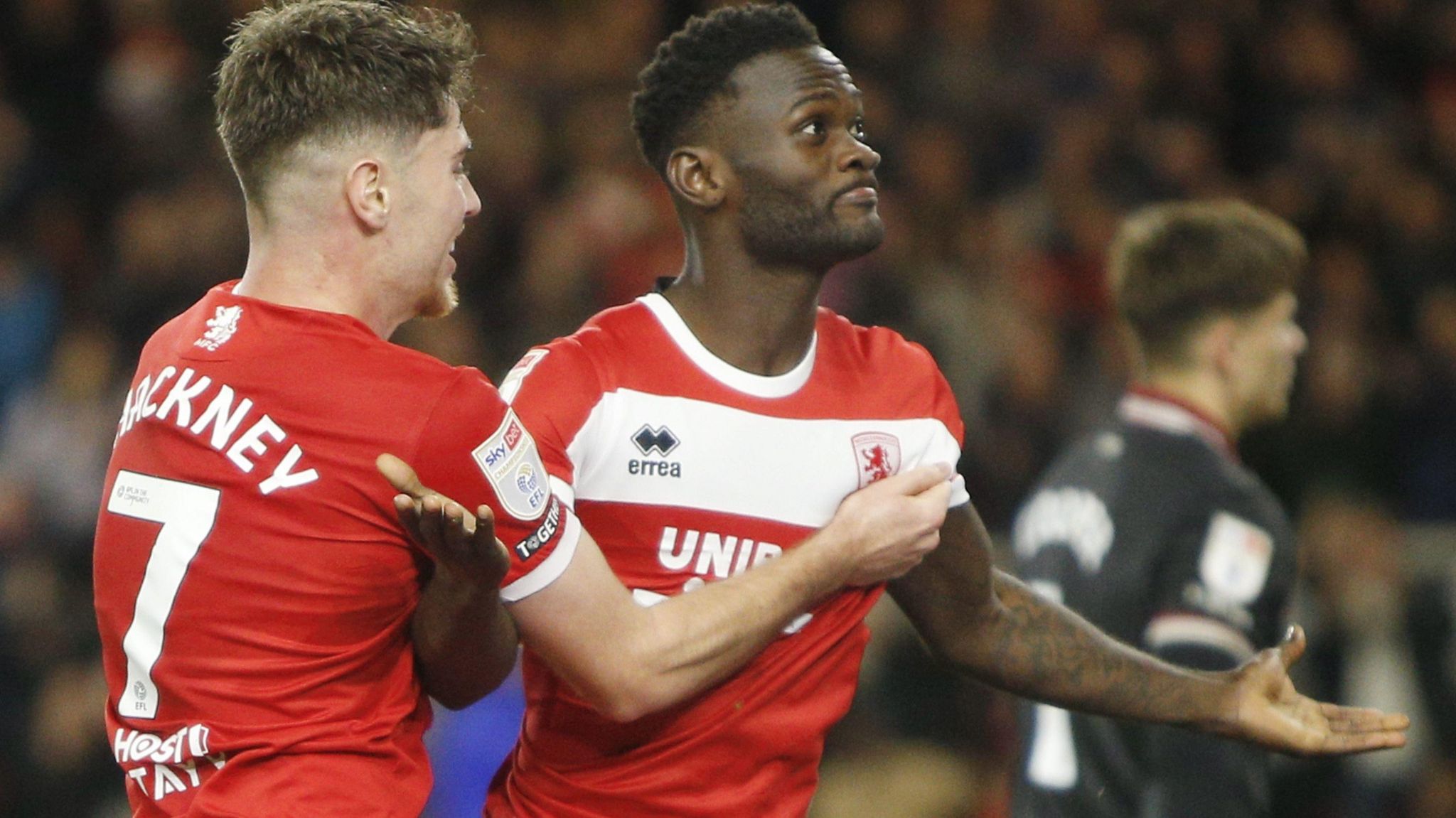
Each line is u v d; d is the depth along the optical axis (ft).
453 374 28.30
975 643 34.63
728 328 31.91
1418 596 84.02
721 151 31.45
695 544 31.37
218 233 94.89
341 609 28.07
